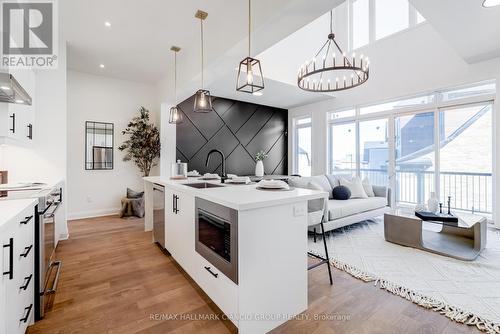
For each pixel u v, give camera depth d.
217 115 6.08
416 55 4.86
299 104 6.95
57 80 3.43
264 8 2.17
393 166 5.33
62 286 2.15
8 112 2.26
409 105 5.12
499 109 3.93
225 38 2.74
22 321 1.42
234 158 6.41
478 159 4.32
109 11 2.78
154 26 3.12
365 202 4.08
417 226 3.03
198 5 2.70
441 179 4.74
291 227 1.73
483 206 4.29
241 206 1.42
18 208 1.43
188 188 2.21
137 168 5.29
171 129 5.24
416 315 1.76
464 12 2.69
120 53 3.88
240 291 1.47
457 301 1.92
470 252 2.82
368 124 5.76
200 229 1.98
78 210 4.68
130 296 2.00
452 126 4.59
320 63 5.84
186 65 3.77
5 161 3.14
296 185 3.93
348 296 2.00
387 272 2.41
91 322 1.68
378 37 5.59
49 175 3.38
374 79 5.50
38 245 1.72
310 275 2.38
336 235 3.62
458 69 4.34
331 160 6.54
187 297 1.99
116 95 5.04
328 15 6.11
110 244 3.27
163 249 3.08
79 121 4.66
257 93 5.49
